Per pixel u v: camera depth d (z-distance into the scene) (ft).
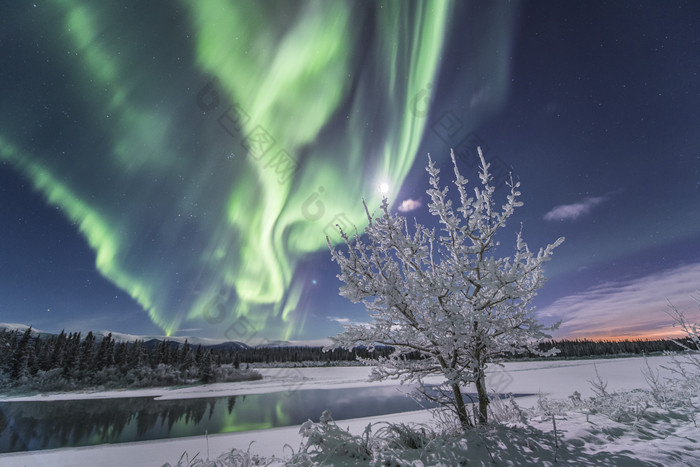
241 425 57.06
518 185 16.46
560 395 51.29
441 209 16.87
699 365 19.27
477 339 17.02
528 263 16.83
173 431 54.85
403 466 12.09
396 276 16.98
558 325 15.31
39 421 70.49
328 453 13.34
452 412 18.35
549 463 11.75
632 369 87.40
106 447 40.55
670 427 15.40
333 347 17.08
